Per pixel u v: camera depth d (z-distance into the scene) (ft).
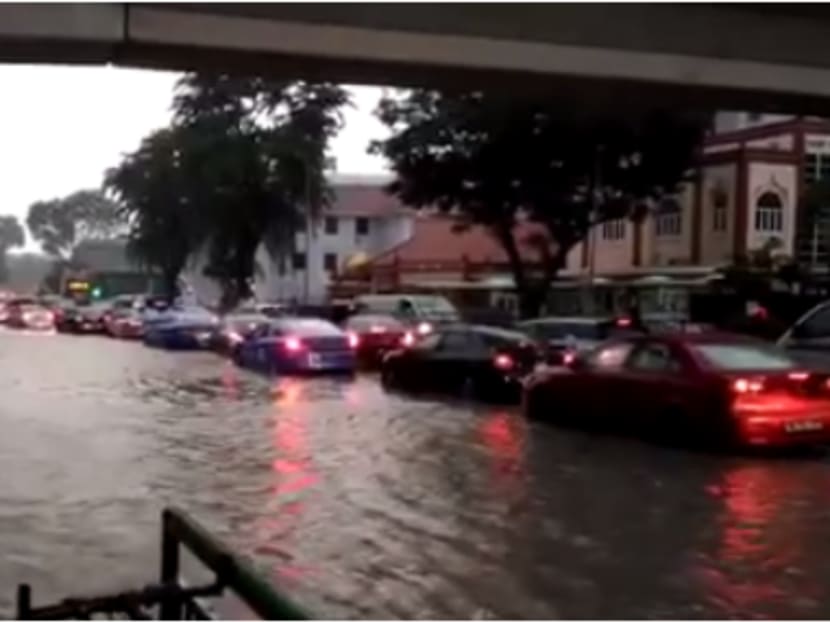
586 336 76.33
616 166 128.16
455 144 130.00
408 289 192.03
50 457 46.70
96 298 277.44
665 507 35.12
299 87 200.75
